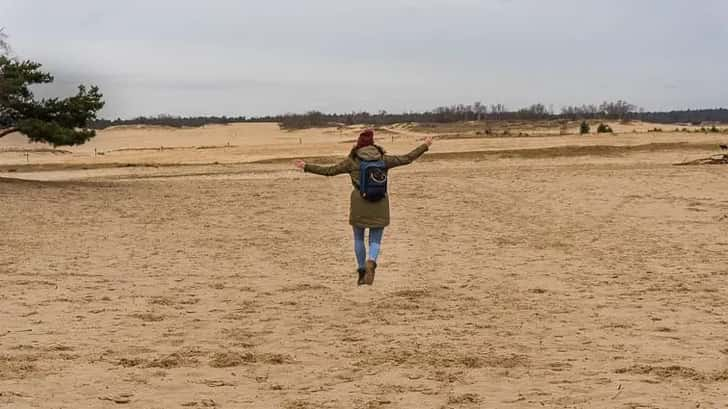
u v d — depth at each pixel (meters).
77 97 40.56
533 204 26.41
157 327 9.79
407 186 33.28
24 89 39.69
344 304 11.38
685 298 11.70
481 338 9.24
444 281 13.28
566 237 18.78
